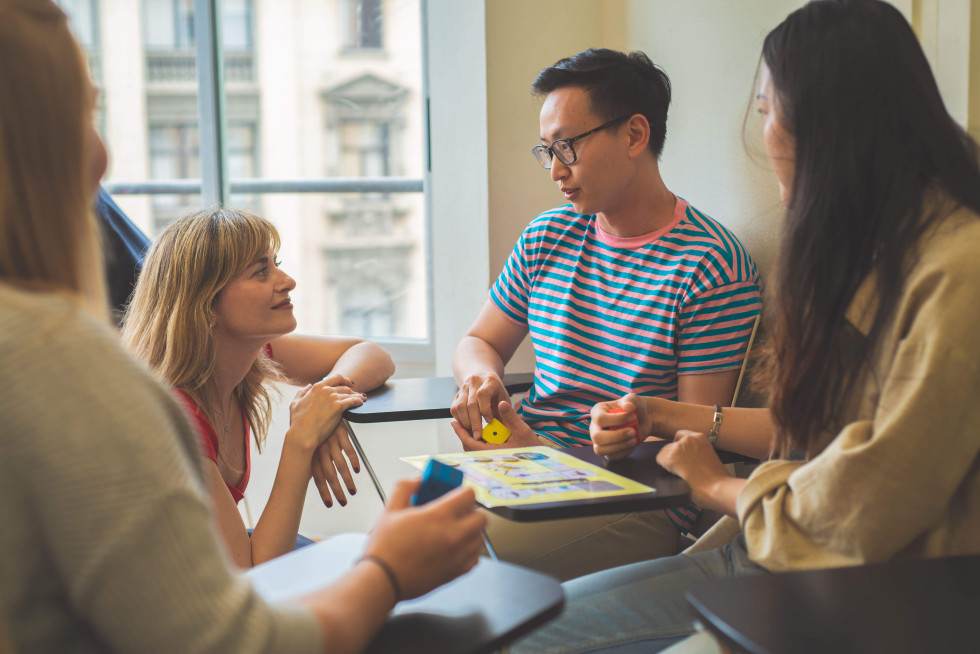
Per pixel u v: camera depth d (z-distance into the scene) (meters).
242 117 2.72
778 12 1.53
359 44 2.65
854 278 0.86
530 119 2.12
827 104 0.86
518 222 2.15
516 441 1.42
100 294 0.59
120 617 0.49
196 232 1.32
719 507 0.98
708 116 1.78
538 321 1.67
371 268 2.74
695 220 1.52
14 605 0.49
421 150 2.65
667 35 1.91
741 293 1.45
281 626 0.53
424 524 0.64
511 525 1.38
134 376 0.52
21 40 0.52
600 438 1.11
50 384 0.48
